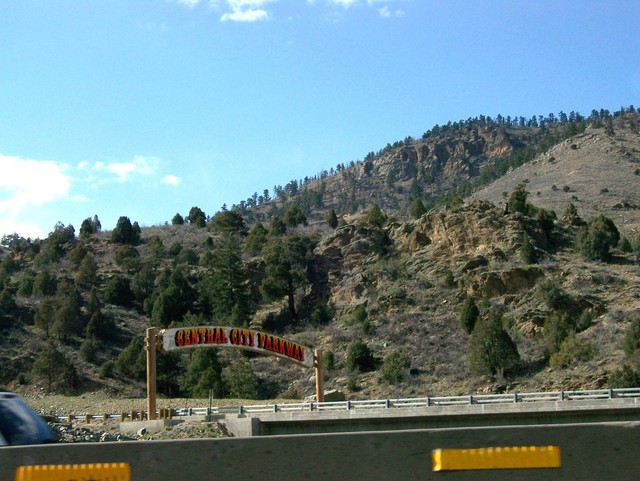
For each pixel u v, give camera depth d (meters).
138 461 9.61
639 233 97.12
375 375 62.91
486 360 57.03
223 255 82.31
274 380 66.25
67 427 38.81
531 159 180.50
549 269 70.69
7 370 66.88
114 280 84.69
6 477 9.52
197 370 63.78
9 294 80.69
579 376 52.78
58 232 106.69
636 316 60.66
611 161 148.25
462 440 9.63
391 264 81.81
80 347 71.94
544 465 9.50
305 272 84.06
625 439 9.59
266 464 9.62
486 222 79.69
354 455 9.63
